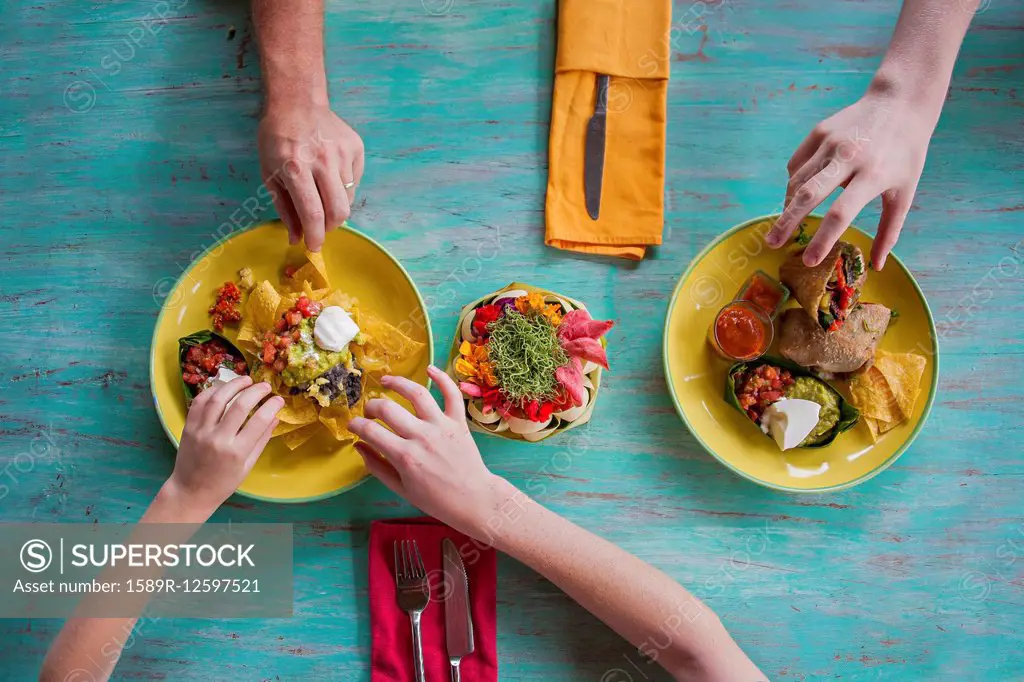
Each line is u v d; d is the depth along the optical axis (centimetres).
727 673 174
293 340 178
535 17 203
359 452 181
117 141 202
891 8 204
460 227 202
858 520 203
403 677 193
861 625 202
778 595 201
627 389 201
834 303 183
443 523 196
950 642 202
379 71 202
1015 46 205
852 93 204
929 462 204
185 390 185
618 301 202
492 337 172
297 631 198
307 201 169
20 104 202
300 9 172
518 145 203
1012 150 205
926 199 205
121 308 201
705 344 196
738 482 201
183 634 197
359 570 198
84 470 199
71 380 200
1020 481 204
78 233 202
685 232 203
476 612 195
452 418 176
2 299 201
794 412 182
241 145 202
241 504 198
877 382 189
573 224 198
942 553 203
